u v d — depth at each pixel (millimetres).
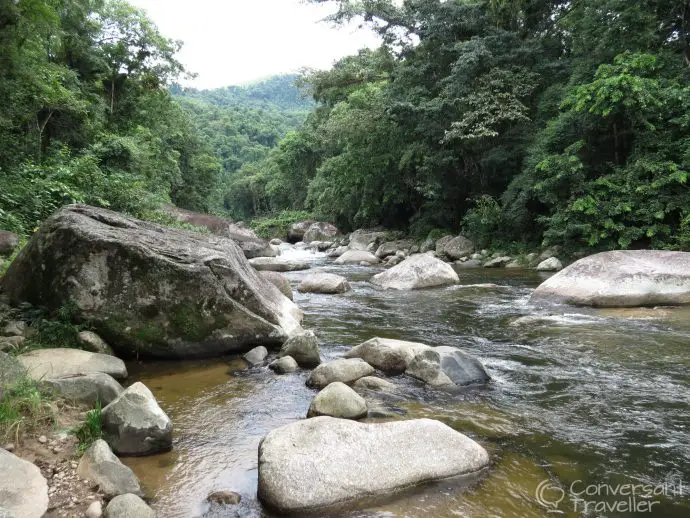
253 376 5676
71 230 5891
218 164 45906
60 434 3732
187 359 6211
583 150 16688
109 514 2801
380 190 27719
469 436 4102
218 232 22219
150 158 23609
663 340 6906
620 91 14211
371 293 11711
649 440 4027
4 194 10250
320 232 34719
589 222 15312
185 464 3652
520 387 5309
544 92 19625
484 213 19984
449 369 5434
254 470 3602
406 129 23328
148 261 5984
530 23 21969
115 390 4445
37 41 12500
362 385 5234
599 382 5410
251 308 6688
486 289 12000
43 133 17109
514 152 19812
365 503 3119
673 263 9531
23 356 4965
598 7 17078
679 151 14547
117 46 25234
